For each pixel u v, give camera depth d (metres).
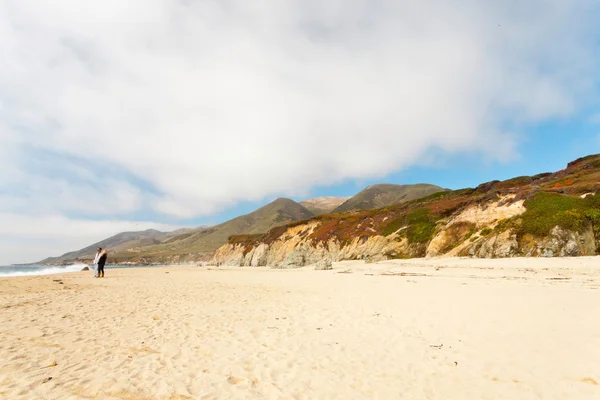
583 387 5.09
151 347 7.07
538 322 8.38
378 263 38.88
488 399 4.94
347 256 54.12
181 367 5.99
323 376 5.75
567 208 31.84
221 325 9.16
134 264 186.62
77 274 33.44
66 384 5.02
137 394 4.82
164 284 20.27
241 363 6.28
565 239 29.14
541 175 56.69
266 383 5.40
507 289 14.09
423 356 6.67
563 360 6.04
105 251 27.27
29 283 18.61
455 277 20.61
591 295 11.74
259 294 15.25
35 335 7.58
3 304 11.27
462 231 39.81
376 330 8.54
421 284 17.30
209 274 32.78
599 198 30.77
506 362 6.16
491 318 9.05
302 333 8.38
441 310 10.42
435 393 5.14
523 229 32.84
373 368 6.12
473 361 6.31
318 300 13.30
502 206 39.12
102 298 13.48
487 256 33.09
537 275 19.33
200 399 4.75
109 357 6.37
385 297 13.41
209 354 6.74
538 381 5.39
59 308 10.95
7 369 5.49
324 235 63.09
